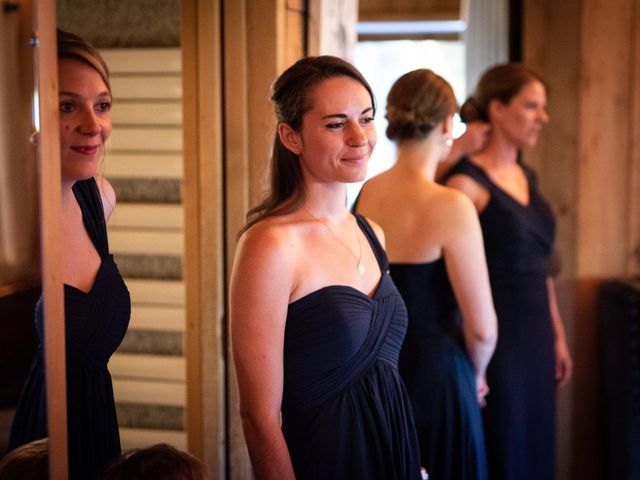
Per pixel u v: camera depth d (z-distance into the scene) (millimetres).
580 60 3299
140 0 2041
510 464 2605
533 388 2637
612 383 3332
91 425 1450
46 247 1229
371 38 5293
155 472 1372
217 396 2102
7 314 1182
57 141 1257
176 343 2094
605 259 3395
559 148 3387
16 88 1187
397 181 2160
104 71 1431
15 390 1203
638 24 3295
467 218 2098
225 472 2154
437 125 2115
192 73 2041
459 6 5141
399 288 2152
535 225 2635
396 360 1656
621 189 3367
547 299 2680
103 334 1466
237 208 2082
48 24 1232
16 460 1207
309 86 1510
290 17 2127
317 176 1561
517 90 2643
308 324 1514
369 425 1559
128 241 2086
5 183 1177
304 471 1549
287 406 1560
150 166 2080
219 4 2027
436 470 2162
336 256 1568
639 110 3332
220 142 2064
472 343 2184
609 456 3416
